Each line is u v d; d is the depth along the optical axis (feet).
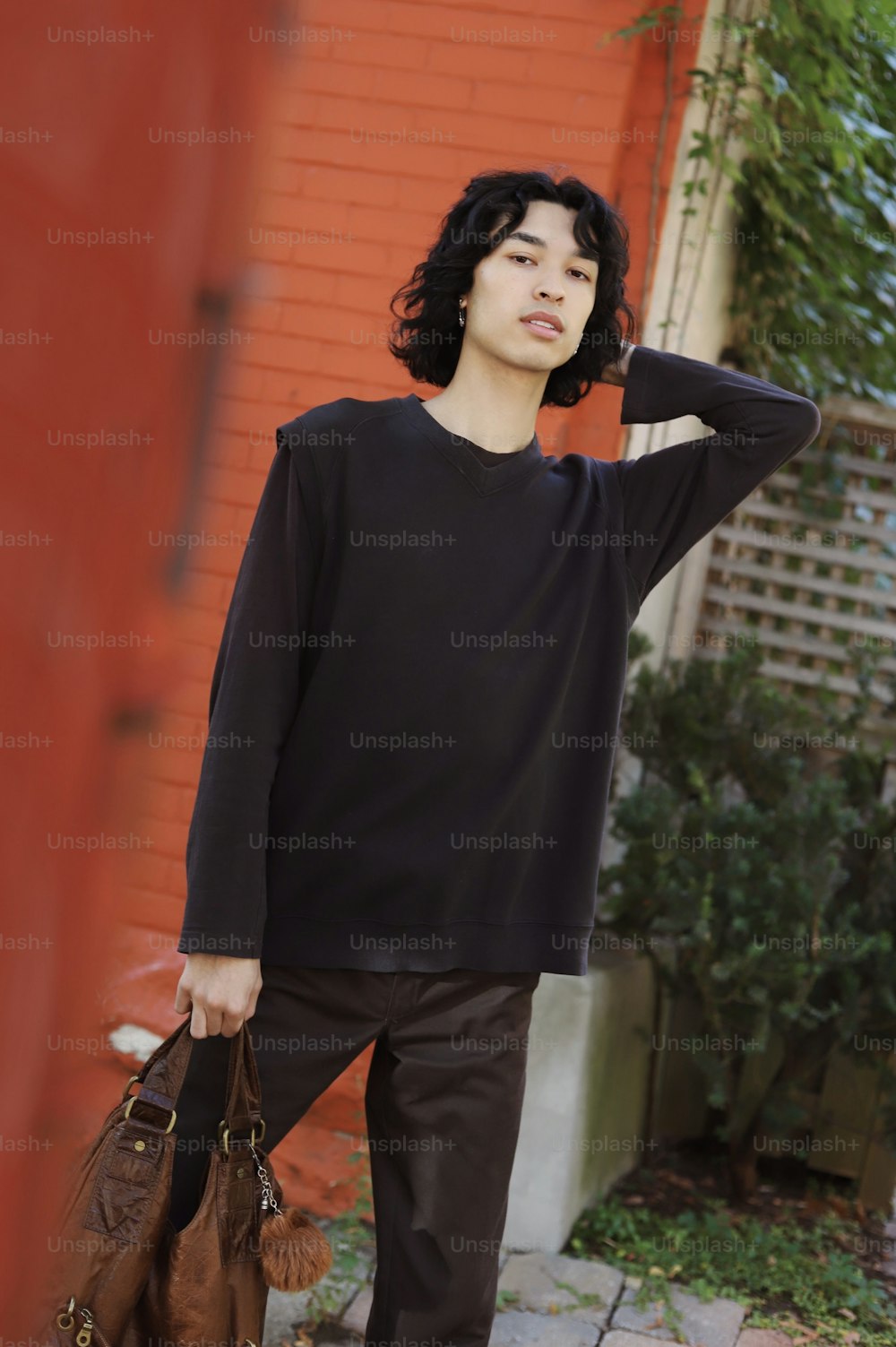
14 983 0.68
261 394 11.13
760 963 10.80
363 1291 9.14
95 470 0.67
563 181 5.73
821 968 10.79
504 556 5.55
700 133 11.56
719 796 11.77
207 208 0.70
